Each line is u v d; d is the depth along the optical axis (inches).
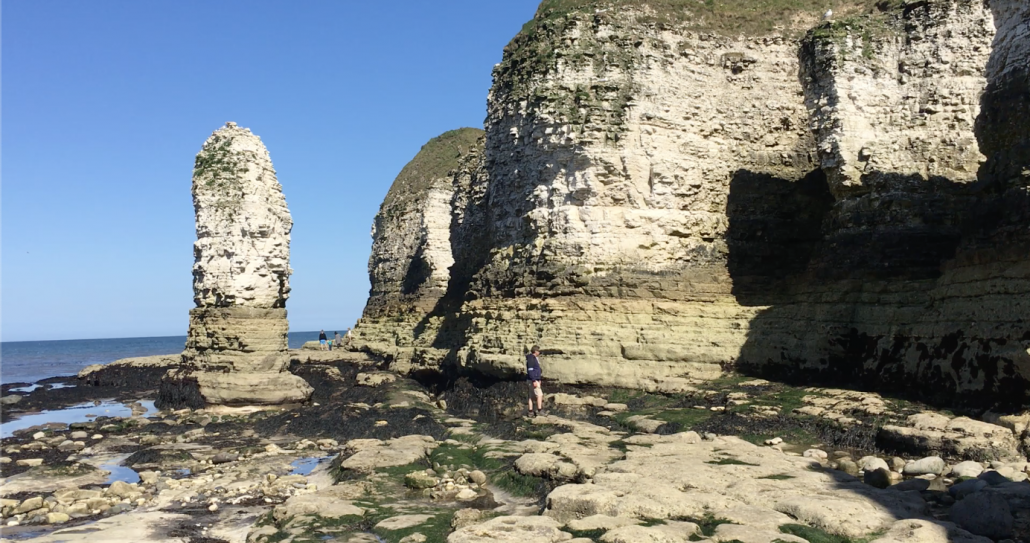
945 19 879.1
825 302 780.0
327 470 658.8
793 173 983.6
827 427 594.2
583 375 849.5
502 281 1025.5
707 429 633.6
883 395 645.3
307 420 914.7
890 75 888.3
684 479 446.6
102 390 1503.4
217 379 1037.8
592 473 483.8
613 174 935.0
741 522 372.2
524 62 1050.7
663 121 955.3
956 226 810.2
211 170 1092.5
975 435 498.0
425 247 1862.7
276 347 1085.1
